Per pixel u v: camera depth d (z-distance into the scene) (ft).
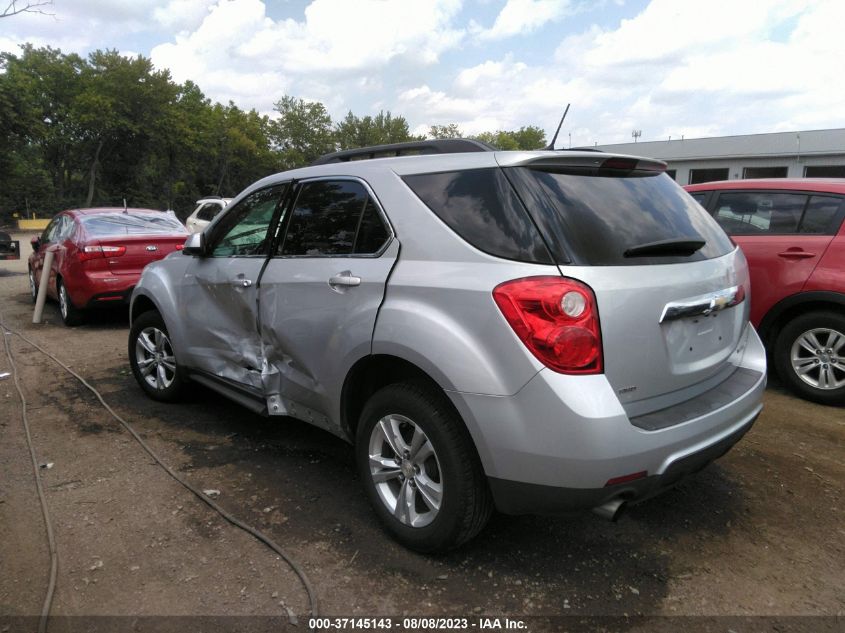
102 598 8.16
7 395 16.53
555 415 7.36
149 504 10.64
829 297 15.31
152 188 223.10
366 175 10.18
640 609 8.07
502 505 8.12
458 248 8.50
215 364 13.42
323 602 8.15
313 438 13.71
